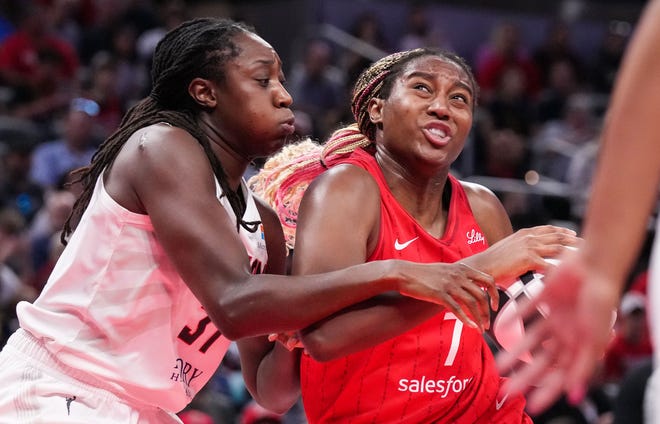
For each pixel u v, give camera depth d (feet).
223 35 11.30
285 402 12.71
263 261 11.88
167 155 10.77
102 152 11.53
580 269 4.81
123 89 45.24
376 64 11.83
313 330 10.09
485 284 9.29
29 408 11.16
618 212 4.62
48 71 41.60
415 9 55.62
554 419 25.62
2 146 37.09
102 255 11.19
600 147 4.90
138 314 11.21
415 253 11.39
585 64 59.41
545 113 51.29
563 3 62.44
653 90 4.49
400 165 11.56
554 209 40.60
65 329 11.28
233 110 11.25
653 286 5.68
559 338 5.00
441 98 11.24
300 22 56.49
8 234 30.76
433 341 11.18
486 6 62.54
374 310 9.92
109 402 11.24
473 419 11.78
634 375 17.07
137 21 51.98
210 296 10.23
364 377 11.24
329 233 10.73
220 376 27.22
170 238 10.54
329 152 12.19
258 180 13.21
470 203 12.44
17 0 50.21
